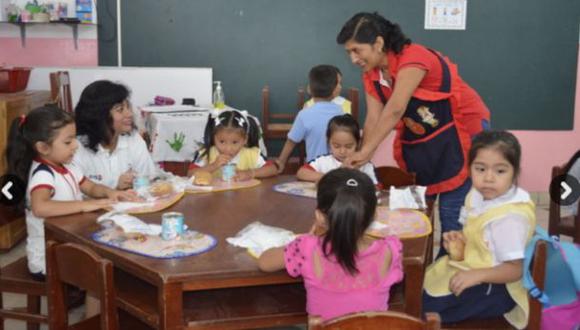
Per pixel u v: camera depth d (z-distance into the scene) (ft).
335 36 15.89
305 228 6.21
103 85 8.08
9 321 9.20
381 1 15.78
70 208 6.58
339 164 8.46
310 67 15.98
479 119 8.09
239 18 15.67
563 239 12.91
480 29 16.10
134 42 15.56
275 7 15.69
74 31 15.40
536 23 16.20
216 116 8.83
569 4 16.20
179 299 5.07
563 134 16.78
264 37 15.80
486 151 5.87
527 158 16.79
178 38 15.64
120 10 15.40
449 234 6.48
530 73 16.40
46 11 15.10
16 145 7.16
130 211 6.66
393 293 5.96
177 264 5.20
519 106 16.52
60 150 6.96
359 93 16.15
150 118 13.52
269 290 6.09
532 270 5.49
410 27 15.92
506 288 6.03
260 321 5.52
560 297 5.83
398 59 7.66
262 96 15.99
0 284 7.23
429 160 8.10
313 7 15.75
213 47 15.74
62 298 5.71
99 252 5.58
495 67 16.29
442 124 7.93
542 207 16.48
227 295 5.94
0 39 15.35
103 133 8.10
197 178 7.94
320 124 11.26
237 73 15.90
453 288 5.62
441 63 7.72
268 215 6.66
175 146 12.83
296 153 16.08
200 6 15.55
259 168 8.60
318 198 5.20
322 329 4.00
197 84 15.53
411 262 5.44
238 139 8.54
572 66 16.49
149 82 15.37
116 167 8.39
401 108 7.52
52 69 15.07
